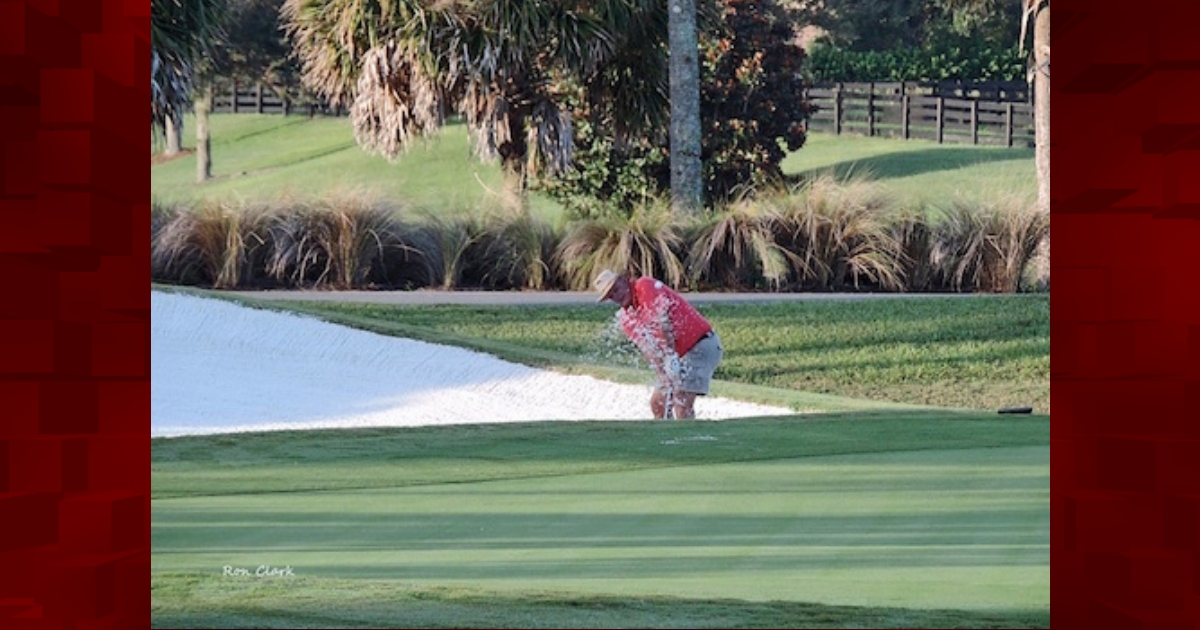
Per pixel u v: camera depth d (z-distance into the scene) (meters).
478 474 22.19
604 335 56.66
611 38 71.81
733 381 51.34
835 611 13.94
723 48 92.38
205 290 58.50
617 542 17.36
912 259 66.19
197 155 136.62
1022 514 19.05
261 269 66.31
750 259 65.50
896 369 53.31
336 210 67.00
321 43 73.12
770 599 14.44
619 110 76.69
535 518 18.91
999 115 127.94
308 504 19.89
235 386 45.66
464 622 13.66
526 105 72.19
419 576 15.55
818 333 56.97
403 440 25.20
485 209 69.56
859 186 68.75
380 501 20.06
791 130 95.69
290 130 148.62
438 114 70.62
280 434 25.45
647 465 22.89
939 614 13.89
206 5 63.69
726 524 18.42
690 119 71.94
